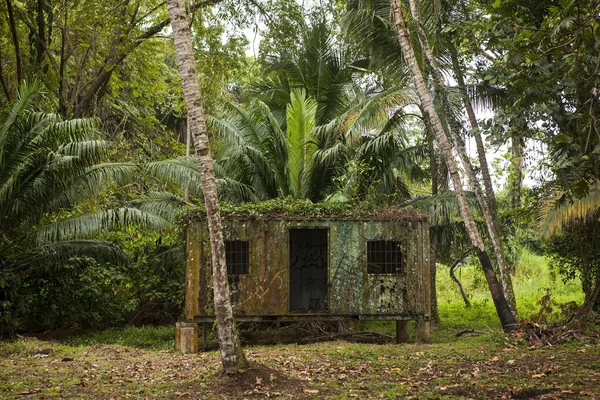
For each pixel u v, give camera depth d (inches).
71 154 581.6
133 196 864.9
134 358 464.8
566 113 506.9
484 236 761.6
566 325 503.5
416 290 529.0
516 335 482.0
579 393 310.2
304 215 527.5
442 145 547.2
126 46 789.2
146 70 891.4
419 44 673.6
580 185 311.4
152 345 589.6
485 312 813.2
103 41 822.5
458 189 546.0
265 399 319.3
